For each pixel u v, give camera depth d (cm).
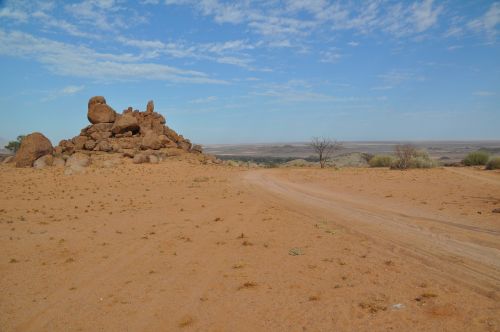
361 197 2114
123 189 2692
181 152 5409
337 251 1023
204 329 620
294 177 3572
